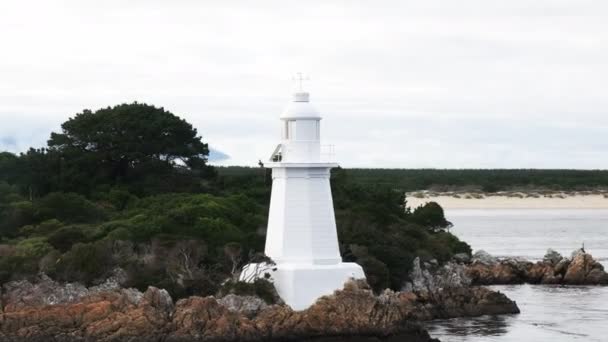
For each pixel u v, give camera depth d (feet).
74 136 524.93
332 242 350.43
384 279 384.88
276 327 331.16
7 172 510.17
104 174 507.71
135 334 326.44
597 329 393.29
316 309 335.26
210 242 379.55
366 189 549.95
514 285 549.54
